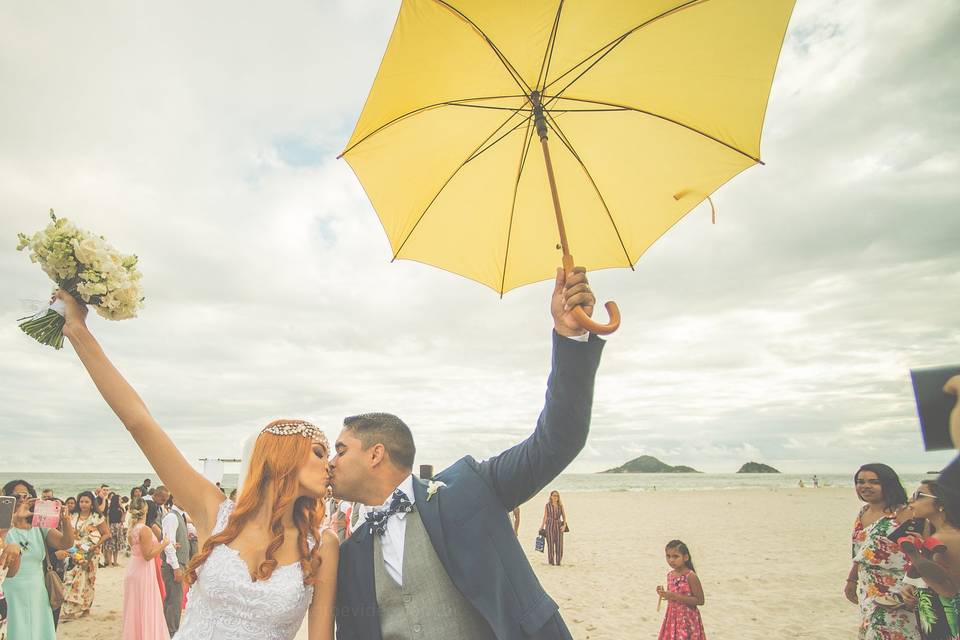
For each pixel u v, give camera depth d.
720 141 2.24
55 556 6.78
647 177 2.38
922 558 2.88
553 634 2.10
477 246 2.58
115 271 2.23
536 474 2.20
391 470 2.45
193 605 2.22
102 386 2.27
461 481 2.35
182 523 8.51
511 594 2.10
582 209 2.48
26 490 6.58
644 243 2.44
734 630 8.41
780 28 2.08
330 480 2.43
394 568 2.25
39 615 6.32
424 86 2.26
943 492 1.14
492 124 2.44
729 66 2.16
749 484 113.19
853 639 7.94
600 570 13.41
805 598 10.22
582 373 2.04
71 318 2.26
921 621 3.35
